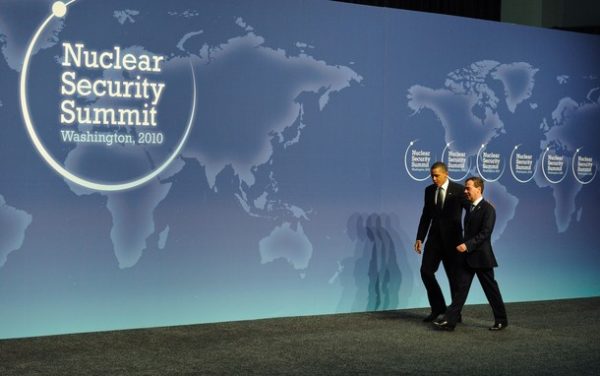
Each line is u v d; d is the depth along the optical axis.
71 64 6.98
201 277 7.55
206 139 7.55
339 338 7.07
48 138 6.91
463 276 7.43
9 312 6.82
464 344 6.91
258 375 5.77
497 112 9.08
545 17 11.25
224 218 7.64
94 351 6.41
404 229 8.59
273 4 7.82
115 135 7.16
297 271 8.02
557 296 9.55
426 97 8.66
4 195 6.77
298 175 8.00
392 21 8.45
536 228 9.38
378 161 8.41
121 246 7.21
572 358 6.48
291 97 7.94
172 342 6.78
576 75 9.58
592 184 9.75
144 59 7.27
